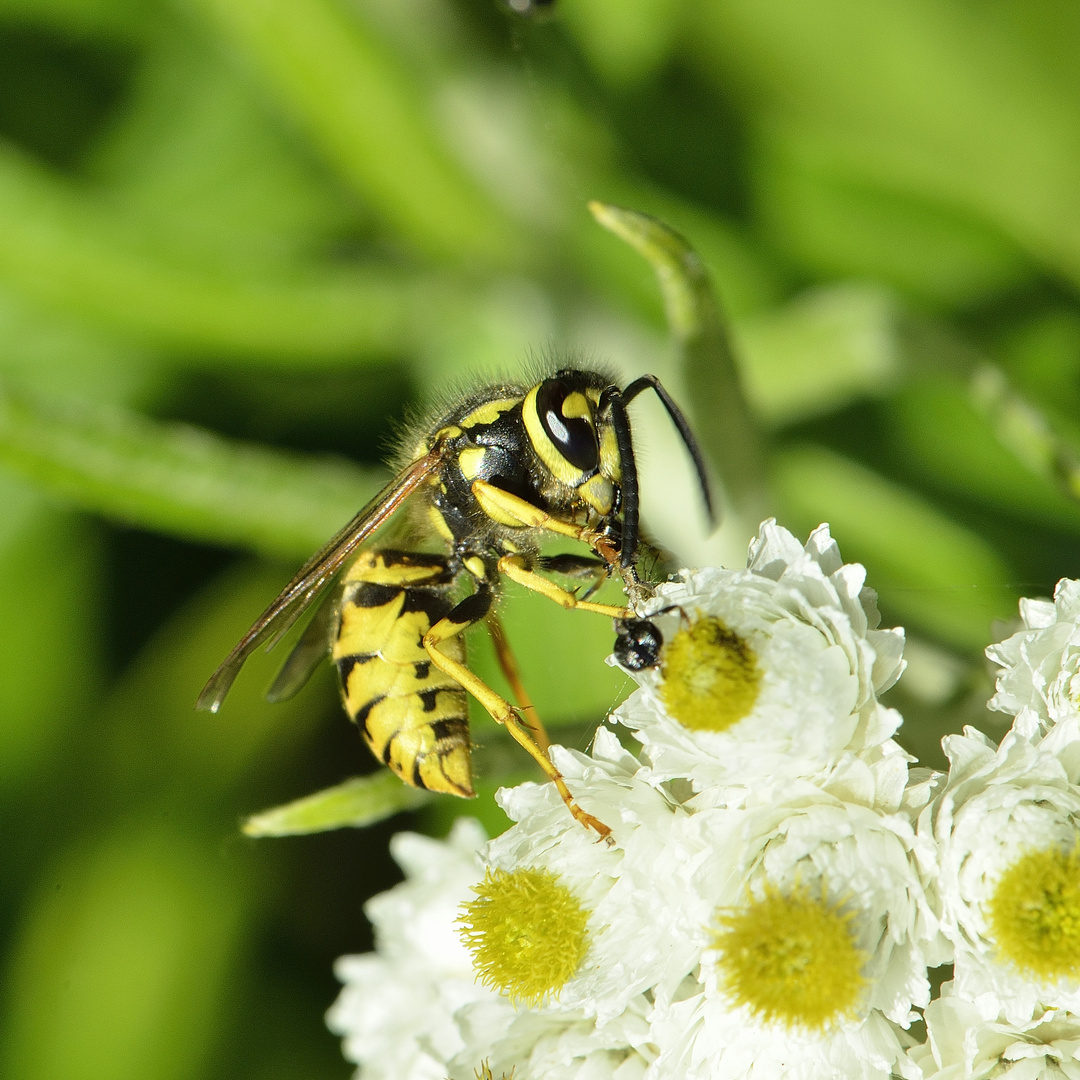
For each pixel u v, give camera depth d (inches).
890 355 7.3
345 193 8.0
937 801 6.6
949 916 6.6
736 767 6.6
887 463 7.8
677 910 6.6
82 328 7.9
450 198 7.6
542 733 6.9
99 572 7.8
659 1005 6.6
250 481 7.4
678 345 7.0
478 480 6.9
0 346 7.9
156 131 8.0
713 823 6.6
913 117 7.7
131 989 7.6
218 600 7.8
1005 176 7.7
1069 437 7.7
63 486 7.3
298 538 7.4
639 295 7.8
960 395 7.8
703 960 6.6
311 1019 7.6
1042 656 6.6
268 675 7.8
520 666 7.3
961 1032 6.6
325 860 7.7
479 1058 6.8
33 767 7.7
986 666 7.0
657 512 7.5
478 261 7.7
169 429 7.4
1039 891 6.5
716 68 7.8
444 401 7.1
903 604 7.4
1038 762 6.6
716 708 6.5
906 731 6.9
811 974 6.5
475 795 6.9
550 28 7.7
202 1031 7.6
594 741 6.7
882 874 6.6
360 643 6.9
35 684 7.7
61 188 7.6
